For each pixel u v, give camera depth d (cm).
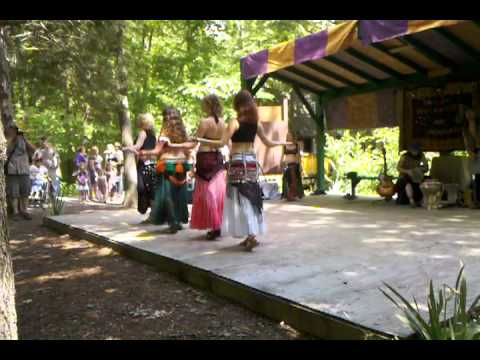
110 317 360
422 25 602
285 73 1036
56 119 1805
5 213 197
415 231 553
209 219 534
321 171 1149
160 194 606
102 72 1071
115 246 567
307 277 371
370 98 1046
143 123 670
